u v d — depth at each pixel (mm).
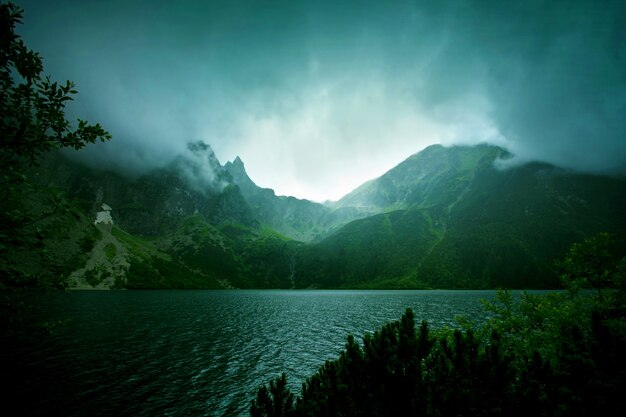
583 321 12750
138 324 70750
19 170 7367
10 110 7355
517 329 16266
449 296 176000
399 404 7703
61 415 25438
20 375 33781
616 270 14938
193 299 153625
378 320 82812
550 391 6922
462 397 7395
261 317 89000
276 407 8234
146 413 26812
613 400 6117
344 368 9008
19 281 6547
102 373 35812
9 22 6844
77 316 77688
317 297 180750
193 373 37406
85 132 8344
